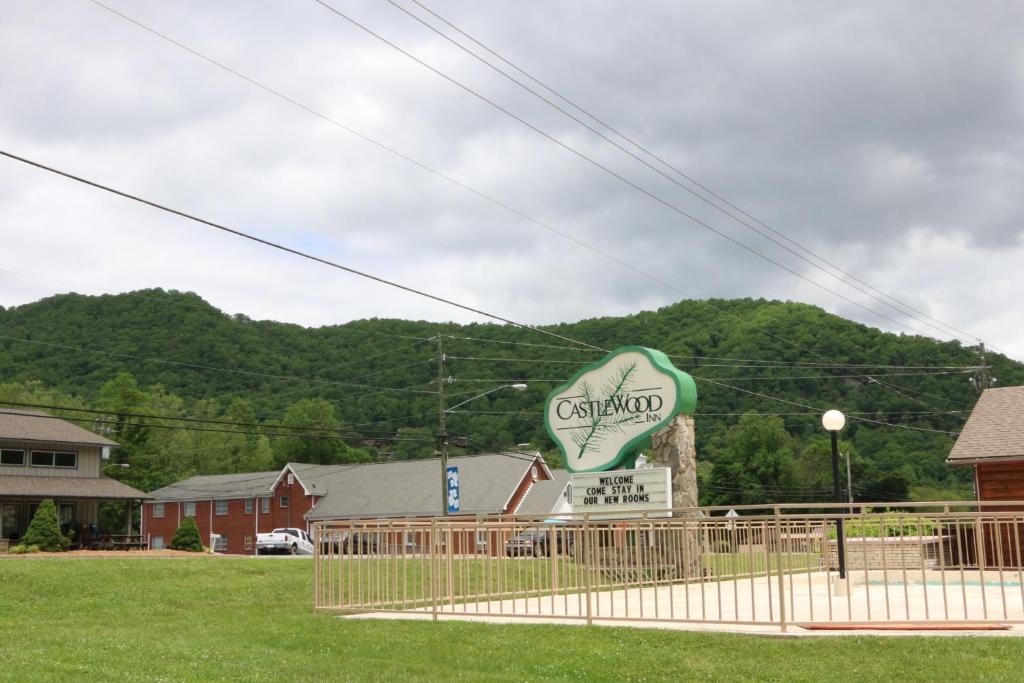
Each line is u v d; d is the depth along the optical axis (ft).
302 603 63.16
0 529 141.69
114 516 253.03
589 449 79.51
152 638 47.44
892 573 76.69
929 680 33.55
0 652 41.73
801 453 241.55
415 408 266.77
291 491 228.63
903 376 210.59
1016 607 48.21
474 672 37.93
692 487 77.20
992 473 86.07
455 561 60.64
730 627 42.88
